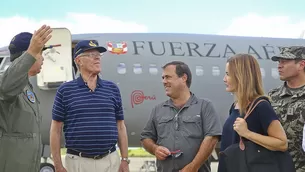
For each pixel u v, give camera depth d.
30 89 3.63
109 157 4.38
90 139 4.24
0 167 3.33
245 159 3.47
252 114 3.54
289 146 4.19
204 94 11.75
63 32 8.87
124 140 4.64
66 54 9.02
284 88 4.40
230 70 3.65
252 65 3.59
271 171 3.41
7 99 3.26
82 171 4.27
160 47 11.83
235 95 3.75
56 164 4.28
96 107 4.31
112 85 4.58
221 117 11.80
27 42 3.57
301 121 4.14
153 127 4.70
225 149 3.63
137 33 12.20
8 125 3.36
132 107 11.04
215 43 12.55
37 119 3.59
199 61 11.99
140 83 11.17
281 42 13.45
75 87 4.37
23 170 3.37
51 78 8.98
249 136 3.45
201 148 4.27
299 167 4.14
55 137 4.34
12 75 3.19
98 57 4.41
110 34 11.85
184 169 4.23
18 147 3.36
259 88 3.59
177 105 4.54
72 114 4.29
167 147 4.42
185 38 12.45
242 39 13.08
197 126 4.40
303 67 4.28
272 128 3.46
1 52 11.13
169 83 4.49
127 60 11.35
